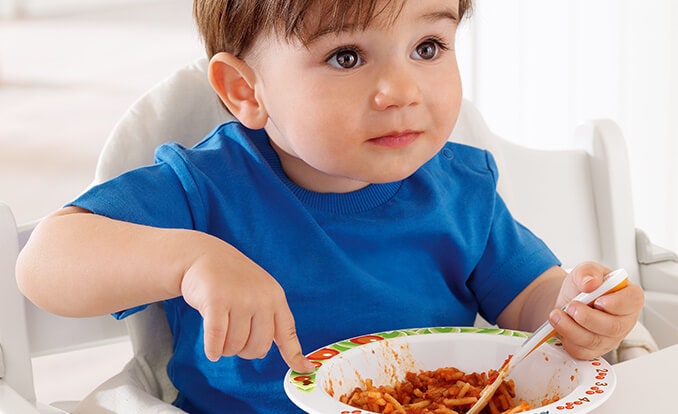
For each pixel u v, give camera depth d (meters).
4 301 0.79
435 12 0.73
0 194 3.33
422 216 0.92
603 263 1.17
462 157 1.02
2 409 0.67
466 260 0.95
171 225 0.81
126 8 7.69
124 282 0.69
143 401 0.76
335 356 0.72
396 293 0.90
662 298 1.09
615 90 1.92
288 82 0.75
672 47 1.89
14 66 5.66
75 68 5.59
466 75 1.93
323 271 0.86
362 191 0.90
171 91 0.95
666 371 0.69
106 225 0.72
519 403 0.73
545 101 1.92
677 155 1.92
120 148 0.91
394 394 0.73
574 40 1.90
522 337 0.77
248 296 0.64
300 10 0.71
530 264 0.97
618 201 1.15
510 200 1.12
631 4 1.88
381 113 0.73
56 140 4.08
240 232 0.85
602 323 0.70
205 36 0.85
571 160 1.17
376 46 0.72
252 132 0.90
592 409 0.59
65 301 0.71
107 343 0.90
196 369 0.87
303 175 0.88
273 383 0.84
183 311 0.88
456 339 0.77
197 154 0.87
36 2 7.86
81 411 0.79
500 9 1.89
